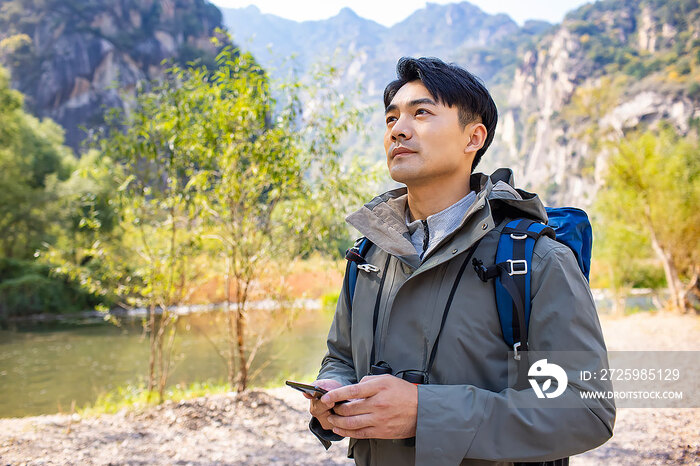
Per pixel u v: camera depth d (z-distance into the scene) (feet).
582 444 3.43
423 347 3.97
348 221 4.51
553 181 440.04
